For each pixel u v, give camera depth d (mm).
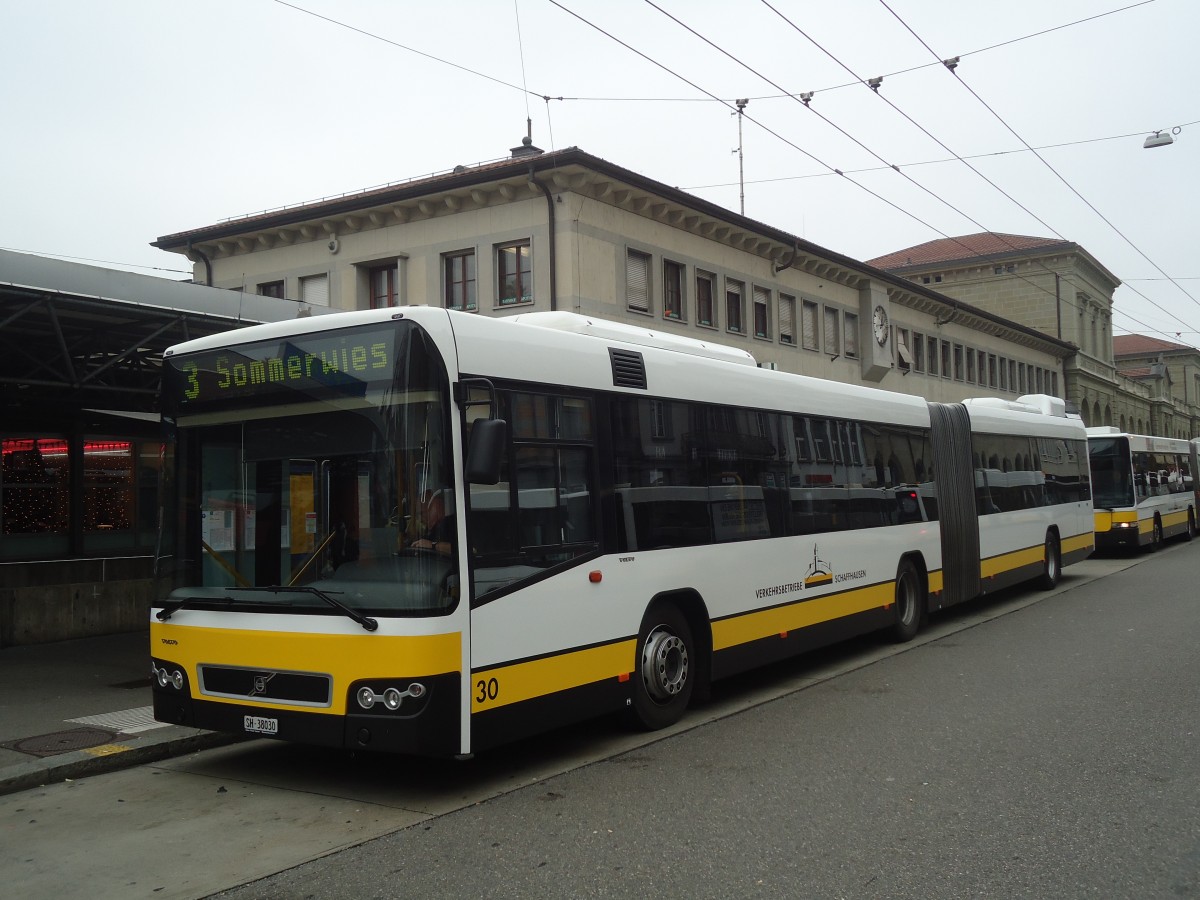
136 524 17297
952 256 62844
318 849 5496
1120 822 5570
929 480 13461
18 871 5277
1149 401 78562
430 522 6082
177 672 6852
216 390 6934
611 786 6559
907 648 12258
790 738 7770
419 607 5980
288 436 6582
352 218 25812
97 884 5070
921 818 5703
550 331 7297
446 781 6832
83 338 12156
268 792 6684
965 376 45594
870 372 35656
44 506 16125
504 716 6414
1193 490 31812
